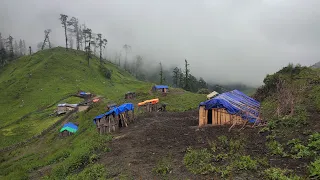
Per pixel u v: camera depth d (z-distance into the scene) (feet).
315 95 75.05
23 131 194.18
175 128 80.28
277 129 56.80
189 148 56.13
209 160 47.88
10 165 114.32
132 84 406.21
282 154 45.01
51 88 317.42
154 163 51.55
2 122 231.50
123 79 434.71
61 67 385.50
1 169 106.73
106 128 90.33
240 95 97.81
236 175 40.32
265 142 52.29
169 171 46.01
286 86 91.20
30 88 317.42
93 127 123.24
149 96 215.31
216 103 76.79
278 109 65.26
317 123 54.49
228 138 59.57
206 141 60.75
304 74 103.81
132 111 104.17
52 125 189.78
